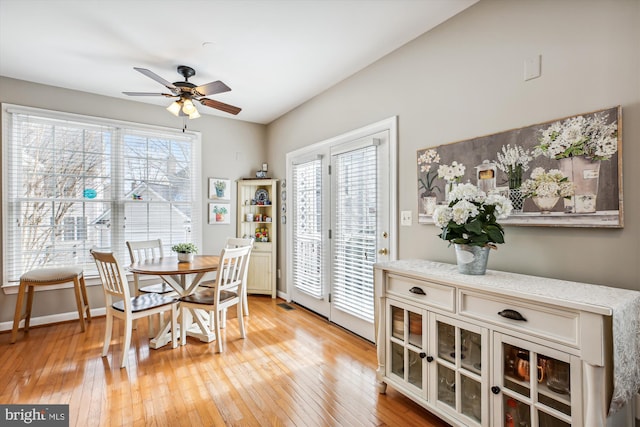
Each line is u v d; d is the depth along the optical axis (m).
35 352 2.71
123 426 1.78
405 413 1.91
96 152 3.72
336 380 2.28
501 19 1.96
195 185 4.39
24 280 2.98
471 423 1.60
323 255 3.60
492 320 1.51
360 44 2.63
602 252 1.55
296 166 4.15
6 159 3.24
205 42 2.59
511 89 1.91
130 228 3.90
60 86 3.48
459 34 2.21
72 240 3.58
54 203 3.49
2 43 2.59
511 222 1.87
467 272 1.77
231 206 4.68
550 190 1.70
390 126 2.75
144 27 2.37
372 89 2.96
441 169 2.30
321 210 3.64
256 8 2.15
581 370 1.22
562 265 1.69
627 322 1.24
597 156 1.54
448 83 2.28
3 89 3.21
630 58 1.46
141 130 3.98
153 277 4.05
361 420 1.84
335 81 3.39
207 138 4.49
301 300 4.11
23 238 3.34
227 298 2.91
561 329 1.28
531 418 1.38
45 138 3.45
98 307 3.68
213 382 2.24
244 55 2.81
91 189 3.69
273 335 3.12
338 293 3.31
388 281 2.10
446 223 1.79
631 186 1.45
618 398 1.20
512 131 1.88
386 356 2.09
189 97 2.86
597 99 1.56
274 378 2.30
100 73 3.16
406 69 2.62
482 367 1.55
